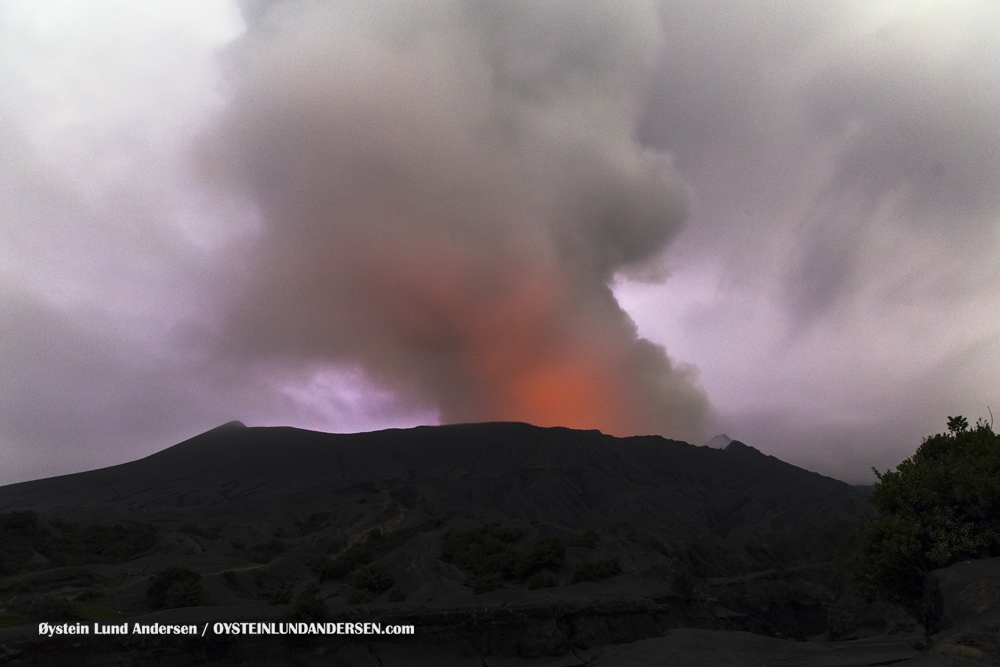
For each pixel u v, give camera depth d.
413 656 43.78
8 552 73.12
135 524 93.88
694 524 179.25
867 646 44.88
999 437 31.28
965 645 18.33
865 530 31.62
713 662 42.78
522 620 50.56
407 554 77.88
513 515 177.25
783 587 93.19
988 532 27.19
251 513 141.38
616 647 50.62
